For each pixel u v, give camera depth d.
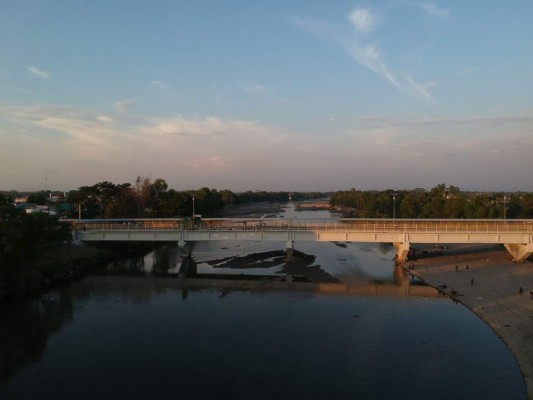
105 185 144.38
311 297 65.31
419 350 43.78
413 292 67.94
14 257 61.25
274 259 98.69
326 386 36.38
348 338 47.25
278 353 43.25
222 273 83.81
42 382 37.25
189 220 98.81
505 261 88.31
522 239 85.25
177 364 40.78
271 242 129.88
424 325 51.31
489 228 88.56
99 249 96.31
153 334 48.62
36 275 68.56
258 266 90.69
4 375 38.66
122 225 94.38
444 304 60.50
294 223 97.19
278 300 63.53
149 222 101.56
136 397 34.66
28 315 55.31
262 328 50.62
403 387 36.19
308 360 41.56
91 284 73.88
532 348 43.62
